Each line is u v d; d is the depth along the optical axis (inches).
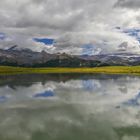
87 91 3565.5
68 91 3587.6
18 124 1680.6
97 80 5826.8
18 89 3846.0
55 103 2501.2
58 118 1851.6
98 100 2696.9
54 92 3444.9
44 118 1849.2
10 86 4335.6
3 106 2331.4
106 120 1777.8
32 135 1443.2
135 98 2854.3
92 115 1946.4
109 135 1435.8
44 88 4018.2
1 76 7460.6
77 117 1873.8
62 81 5561.0
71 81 5561.0
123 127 1589.6
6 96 3024.1
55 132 1502.2
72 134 1461.6
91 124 1674.5
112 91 3575.3
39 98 2861.7
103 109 2185.0
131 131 1507.1
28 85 4557.1
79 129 1558.8
